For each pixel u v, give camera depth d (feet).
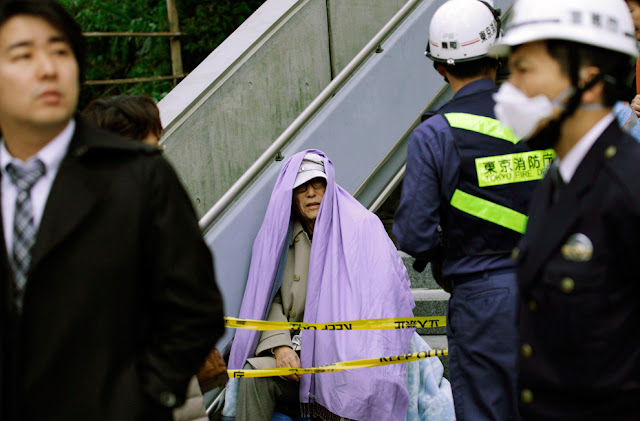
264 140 23.58
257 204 21.29
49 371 9.14
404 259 25.79
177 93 22.06
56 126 9.56
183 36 39.24
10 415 9.23
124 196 9.52
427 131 15.84
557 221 9.04
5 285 9.38
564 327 8.89
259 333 19.65
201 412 13.50
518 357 9.66
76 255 9.28
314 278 19.67
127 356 9.55
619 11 9.25
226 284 20.65
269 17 24.03
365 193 24.68
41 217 9.31
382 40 24.09
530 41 9.27
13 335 9.29
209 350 10.09
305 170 20.26
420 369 20.98
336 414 18.39
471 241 15.57
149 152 9.87
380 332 18.88
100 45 41.45
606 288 8.63
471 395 15.64
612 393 8.69
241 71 22.91
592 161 8.94
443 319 19.08
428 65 25.48
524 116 9.30
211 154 22.33
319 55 24.99
